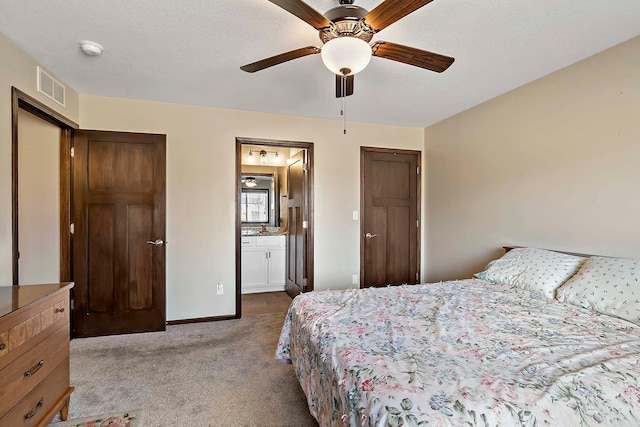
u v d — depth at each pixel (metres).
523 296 2.20
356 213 4.09
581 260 2.29
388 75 2.68
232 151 3.58
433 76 2.70
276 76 2.70
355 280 4.10
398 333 1.56
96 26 1.96
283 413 1.91
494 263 2.80
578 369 1.19
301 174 4.21
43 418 1.60
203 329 3.28
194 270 3.47
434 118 3.94
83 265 3.07
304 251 4.02
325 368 1.43
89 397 2.06
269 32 2.03
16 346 1.40
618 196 2.21
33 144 2.90
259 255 4.94
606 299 1.86
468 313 1.85
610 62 2.24
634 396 1.07
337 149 4.01
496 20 1.90
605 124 2.28
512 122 3.02
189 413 1.91
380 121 4.06
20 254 2.83
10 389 1.36
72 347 2.83
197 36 2.07
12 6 1.76
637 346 1.40
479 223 3.43
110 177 3.13
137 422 1.82
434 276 4.17
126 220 3.17
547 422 0.95
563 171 2.57
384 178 4.23
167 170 3.38
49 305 1.66
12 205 2.09
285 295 4.76
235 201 3.60
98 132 3.09
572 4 1.75
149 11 1.81
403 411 0.96
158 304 3.23
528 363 1.24
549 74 2.66
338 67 1.73
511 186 3.04
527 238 2.88
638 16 1.87
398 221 4.30
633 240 2.13
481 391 1.04
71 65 2.47
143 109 3.29
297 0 1.40
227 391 2.14
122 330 3.15
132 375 2.34
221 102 3.36
